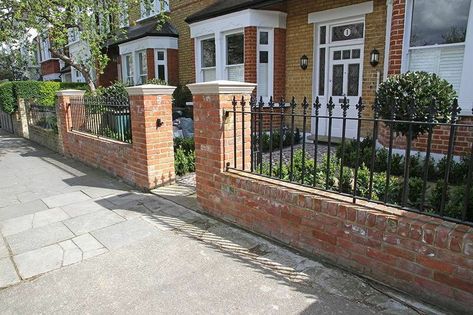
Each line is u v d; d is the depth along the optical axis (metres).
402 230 2.62
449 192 3.72
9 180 6.67
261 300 2.69
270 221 3.63
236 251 3.46
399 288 2.70
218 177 4.18
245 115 4.22
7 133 14.61
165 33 12.89
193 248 3.56
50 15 9.41
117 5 10.34
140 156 5.60
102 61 10.59
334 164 4.95
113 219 4.43
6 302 2.81
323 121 9.18
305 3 9.00
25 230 4.20
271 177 3.82
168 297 2.78
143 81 14.31
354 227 2.91
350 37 8.40
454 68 5.88
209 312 2.58
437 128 5.86
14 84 13.62
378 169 5.56
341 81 8.73
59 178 6.66
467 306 2.36
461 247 2.34
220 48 10.45
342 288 2.78
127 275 3.12
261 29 9.45
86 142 7.49
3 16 9.67
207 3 11.63
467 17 5.60
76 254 3.54
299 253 3.35
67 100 8.34
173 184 5.81
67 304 2.75
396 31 6.21
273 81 9.70
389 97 4.63
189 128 9.28
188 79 13.03
